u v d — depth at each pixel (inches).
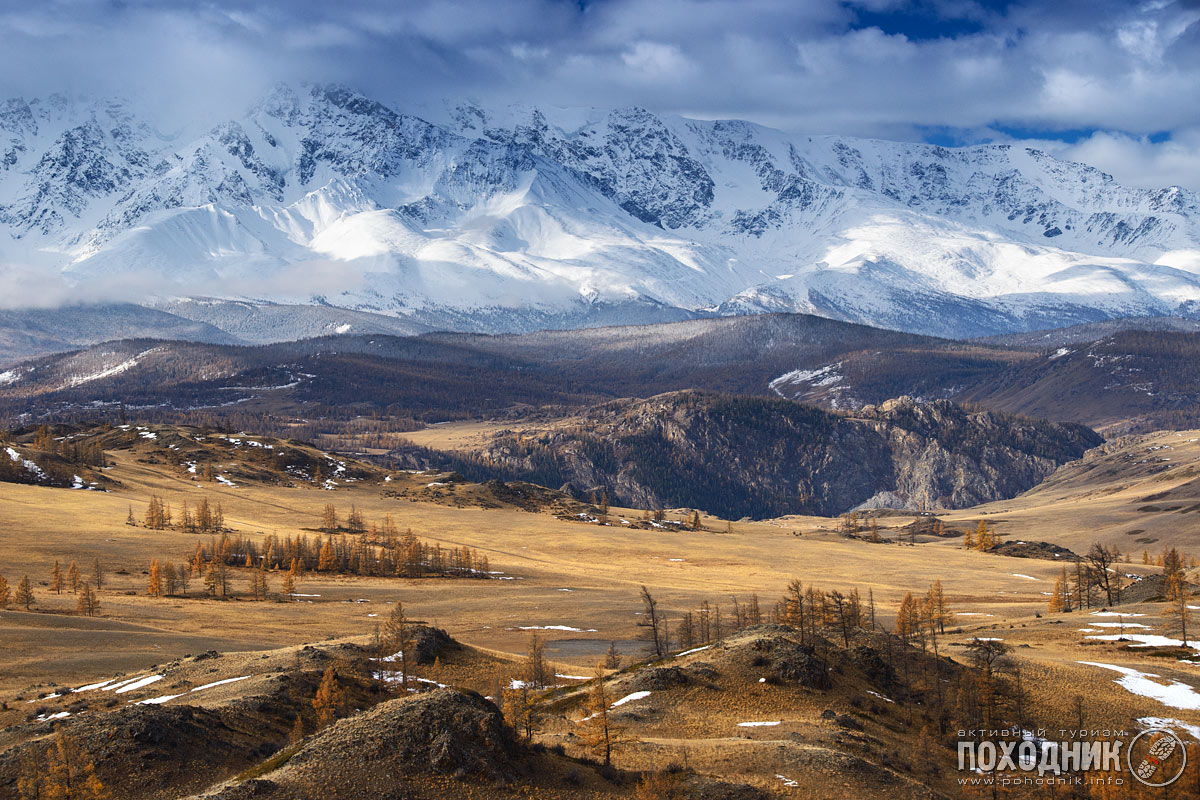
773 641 4697.3
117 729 3585.1
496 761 3312.0
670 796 3312.0
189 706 3838.6
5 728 3978.8
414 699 3548.2
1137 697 4498.0
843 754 3646.7
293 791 3100.4
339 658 4751.5
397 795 3115.2
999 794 3666.3
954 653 5393.7
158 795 3334.2
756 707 4202.8
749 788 3351.4
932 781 3708.2
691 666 4594.0
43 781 3316.9
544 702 4473.4
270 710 4028.1
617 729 4008.4
